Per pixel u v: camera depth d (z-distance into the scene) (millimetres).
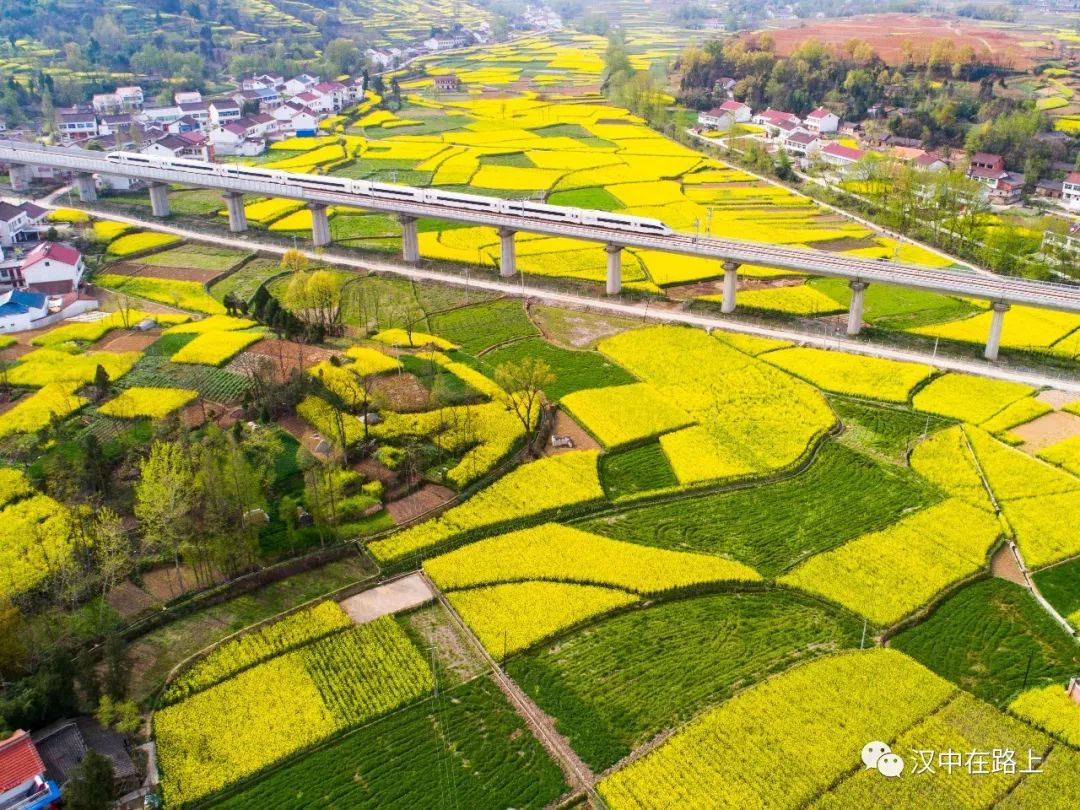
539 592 80375
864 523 91438
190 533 81812
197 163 195625
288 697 69188
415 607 79562
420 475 98188
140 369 119125
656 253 175875
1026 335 136000
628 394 116562
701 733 65562
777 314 145250
